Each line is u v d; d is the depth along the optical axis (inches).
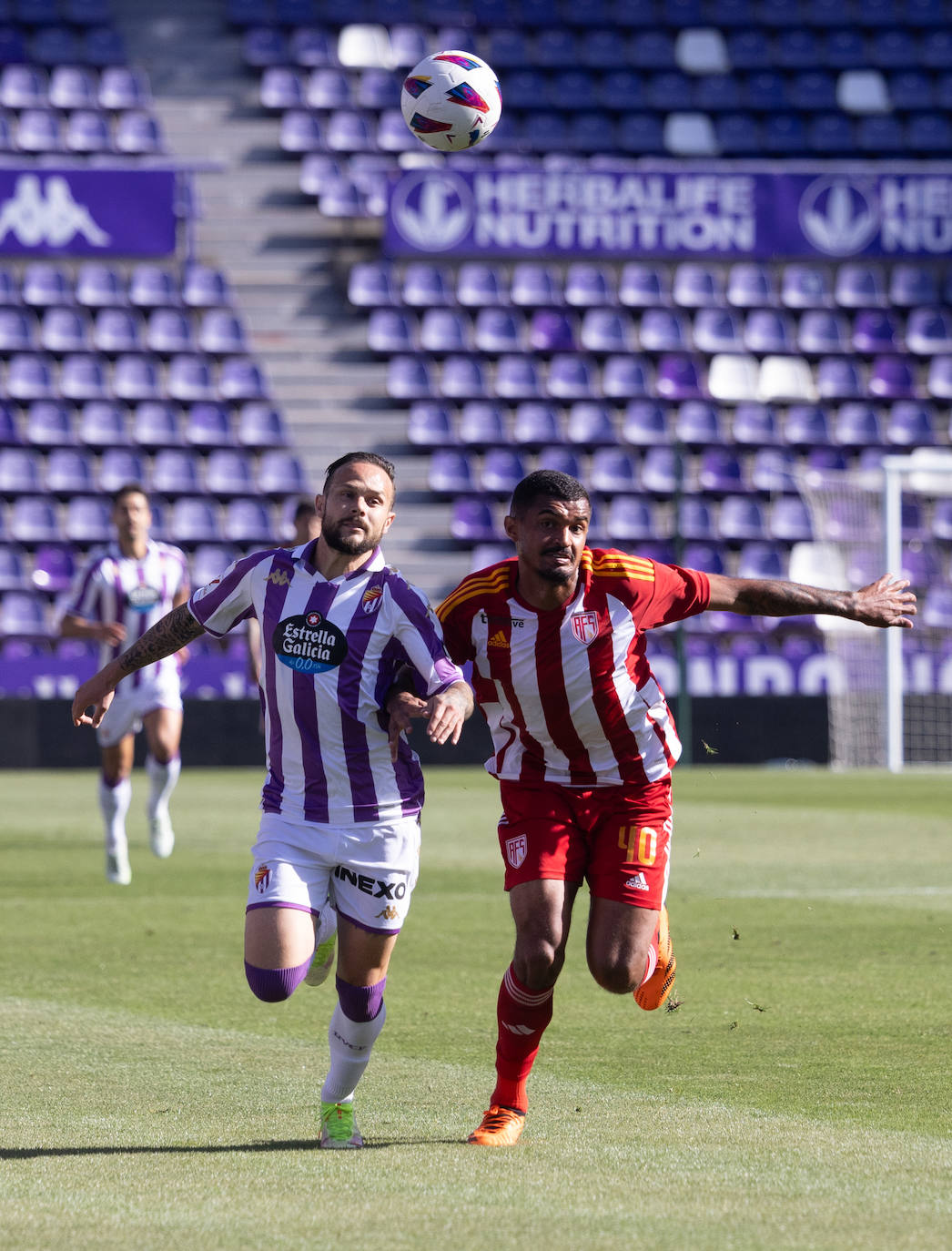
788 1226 473.1
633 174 4010.8
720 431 3897.6
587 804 624.7
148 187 3836.1
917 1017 846.5
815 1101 654.5
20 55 4288.9
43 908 1305.4
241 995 917.8
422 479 3791.8
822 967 1013.8
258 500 3688.5
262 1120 622.8
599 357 4003.4
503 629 612.4
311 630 591.2
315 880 594.6
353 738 593.0
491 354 3944.4
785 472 3841.0
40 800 2490.2
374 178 4141.2
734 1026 797.9
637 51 4475.9
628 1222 479.2
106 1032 809.5
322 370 3929.6
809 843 1827.0
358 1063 583.8
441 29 4439.0
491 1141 584.1
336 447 3814.0
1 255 3789.4
